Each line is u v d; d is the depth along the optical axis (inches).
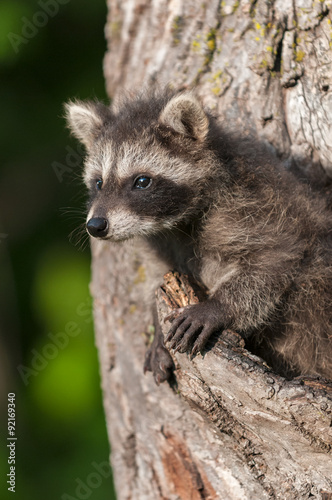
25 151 598.9
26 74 594.2
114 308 421.7
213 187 357.4
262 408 295.9
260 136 389.1
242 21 399.2
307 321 362.3
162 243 382.0
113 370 427.5
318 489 304.0
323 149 386.6
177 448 373.7
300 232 353.7
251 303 339.0
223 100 396.5
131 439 411.5
